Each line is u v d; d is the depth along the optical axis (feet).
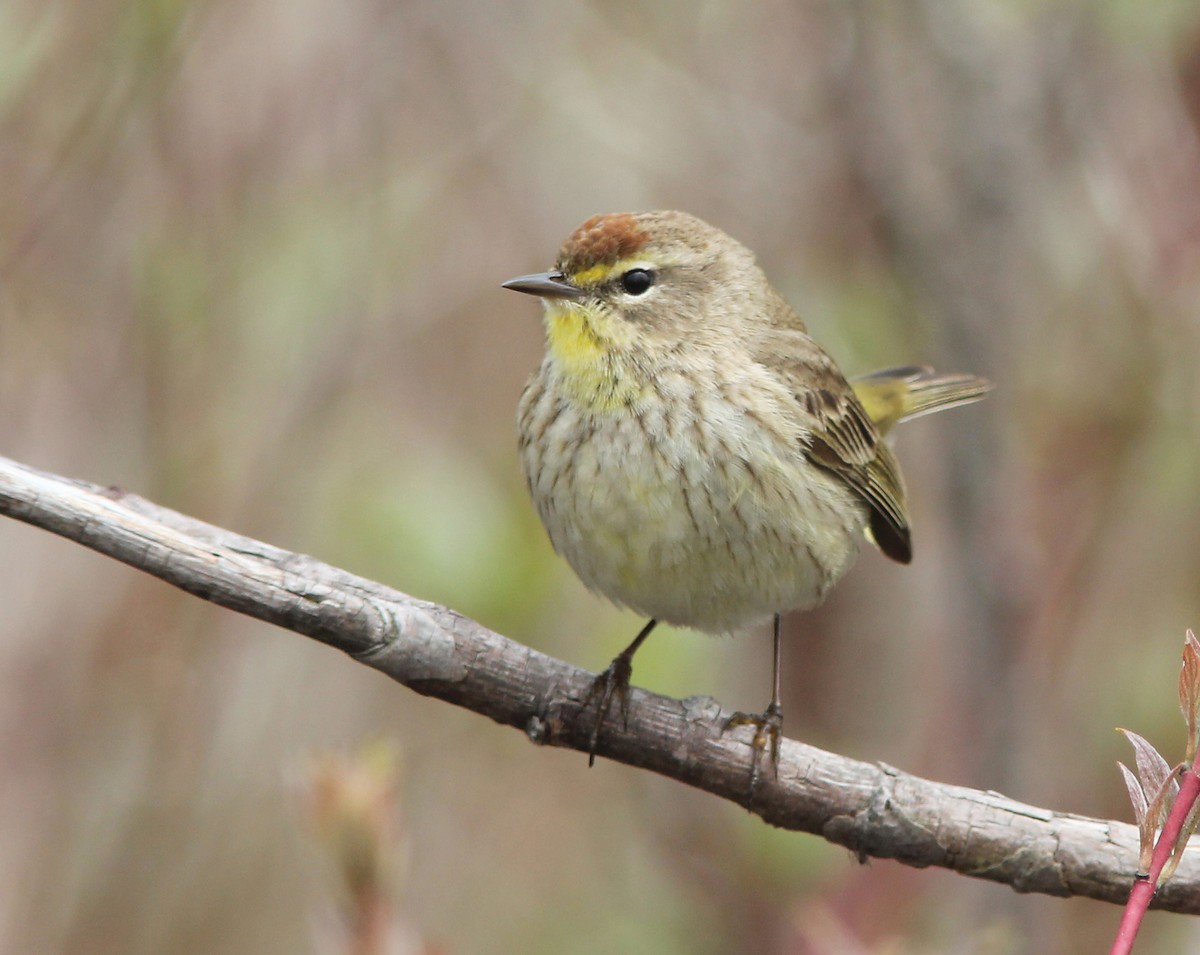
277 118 41.16
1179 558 41.22
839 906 32.58
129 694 40.22
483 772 44.98
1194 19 38.96
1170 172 39.88
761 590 29.73
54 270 39.27
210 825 40.91
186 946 40.09
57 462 38.93
